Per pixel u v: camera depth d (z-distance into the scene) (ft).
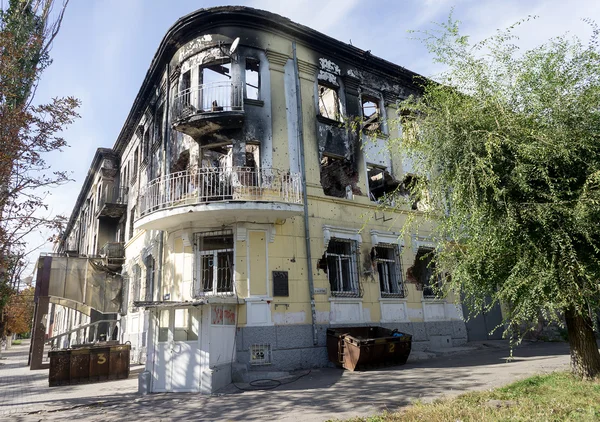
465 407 19.43
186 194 42.88
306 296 41.73
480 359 39.99
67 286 59.93
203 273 41.50
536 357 38.47
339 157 49.90
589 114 22.81
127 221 68.80
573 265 21.08
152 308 33.45
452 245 26.96
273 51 47.57
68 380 38.29
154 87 58.65
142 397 29.96
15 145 30.66
